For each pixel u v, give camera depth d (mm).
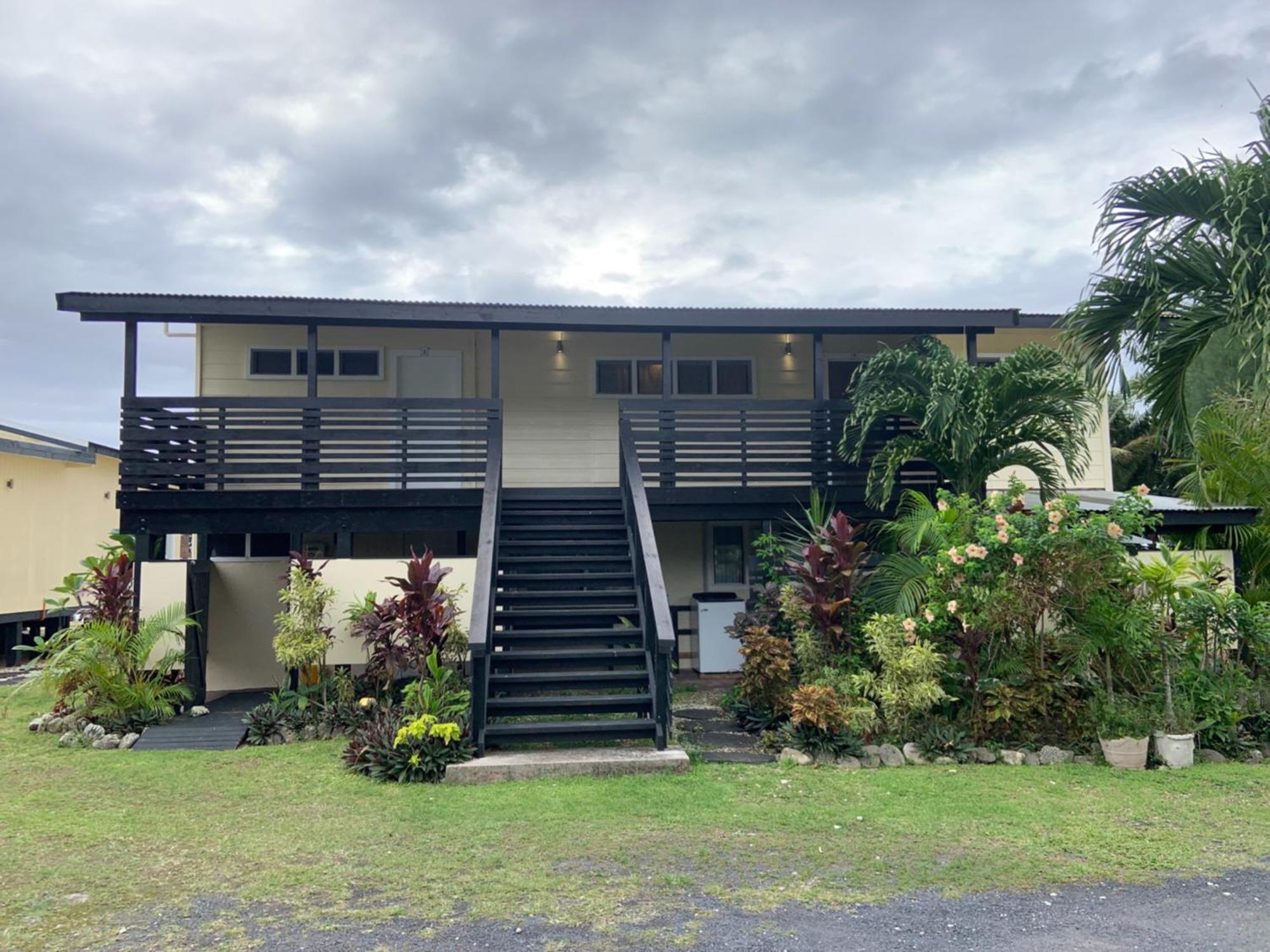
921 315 10984
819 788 6531
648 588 7777
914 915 4254
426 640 8375
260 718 8391
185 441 9758
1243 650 8539
